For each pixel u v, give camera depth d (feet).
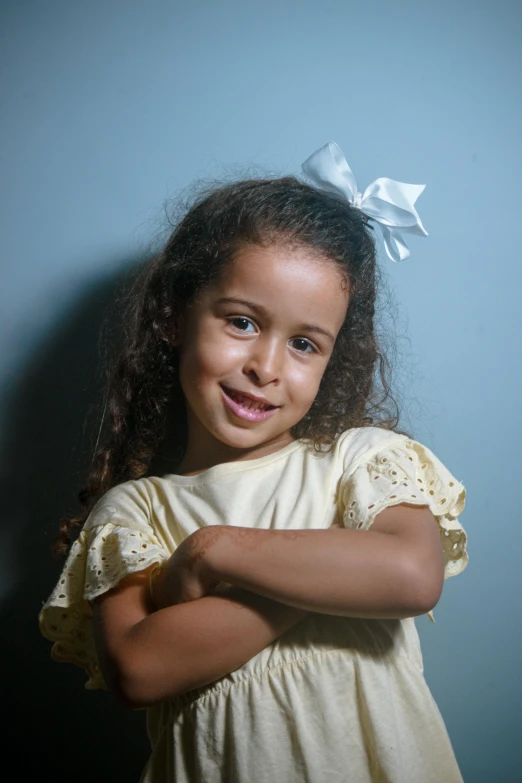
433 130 4.19
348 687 3.07
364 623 3.15
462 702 4.28
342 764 3.00
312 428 3.75
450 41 4.19
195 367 3.37
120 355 4.00
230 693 3.05
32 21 4.19
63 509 4.25
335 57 4.18
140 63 4.19
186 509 3.44
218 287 3.34
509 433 4.25
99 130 4.21
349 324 3.83
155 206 4.19
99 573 3.19
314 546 2.85
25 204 4.23
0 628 4.27
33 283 4.23
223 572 2.86
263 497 3.39
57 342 4.24
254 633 2.89
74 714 4.30
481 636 4.28
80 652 3.46
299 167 4.19
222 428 3.35
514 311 4.24
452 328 4.21
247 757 2.99
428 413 4.19
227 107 4.19
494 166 4.22
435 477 3.38
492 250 4.22
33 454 4.26
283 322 3.27
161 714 3.35
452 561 3.51
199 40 4.18
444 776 3.18
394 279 4.18
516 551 4.26
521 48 4.22
